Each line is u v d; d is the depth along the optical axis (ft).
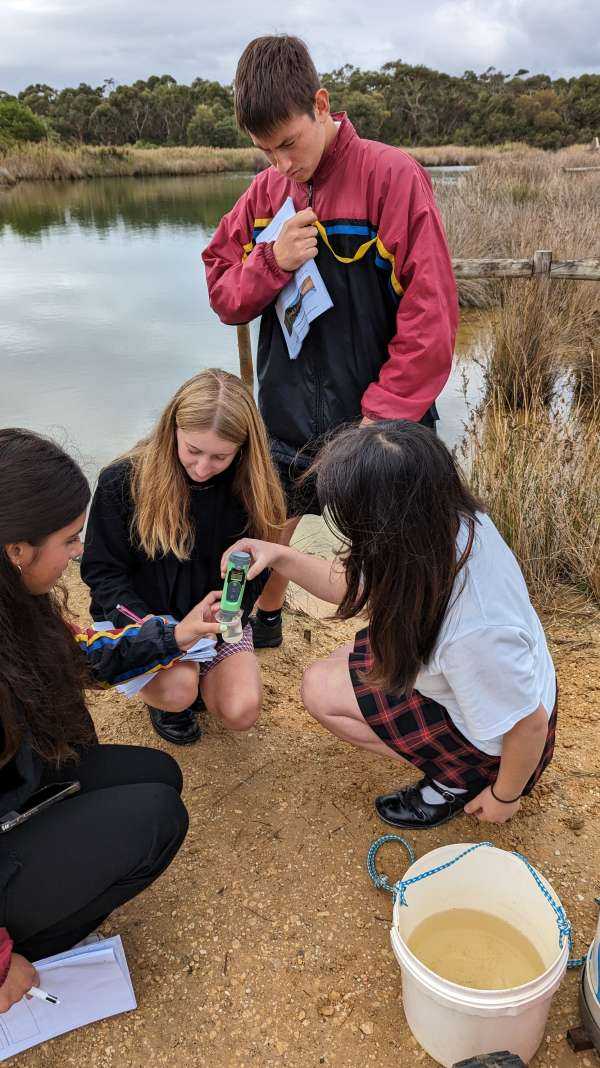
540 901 5.42
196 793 7.30
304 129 6.81
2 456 4.46
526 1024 4.69
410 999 4.96
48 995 4.91
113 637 6.44
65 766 5.84
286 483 8.65
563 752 7.79
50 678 4.92
